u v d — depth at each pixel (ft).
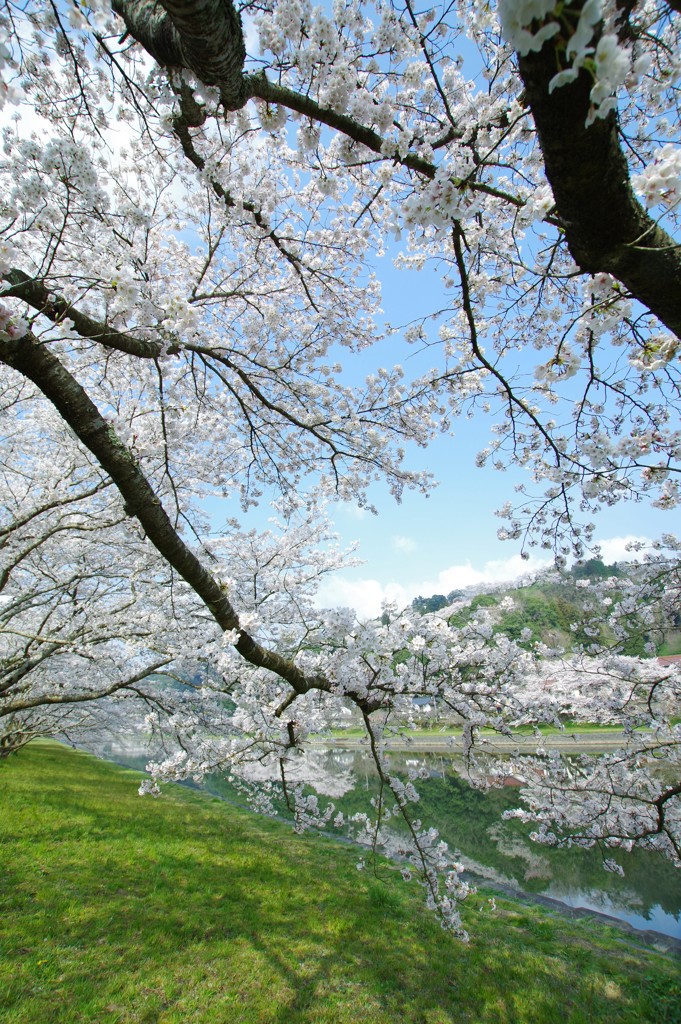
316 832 35.35
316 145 8.27
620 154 5.17
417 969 17.34
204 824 32.89
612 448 9.59
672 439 9.68
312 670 15.10
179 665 25.62
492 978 17.53
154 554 19.27
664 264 5.87
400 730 19.35
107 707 45.98
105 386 18.95
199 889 21.29
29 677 29.89
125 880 20.83
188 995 14.11
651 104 10.41
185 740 30.81
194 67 6.52
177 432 14.93
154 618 20.13
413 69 8.70
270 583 23.85
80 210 10.44
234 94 7.02
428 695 16.61
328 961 16.99
